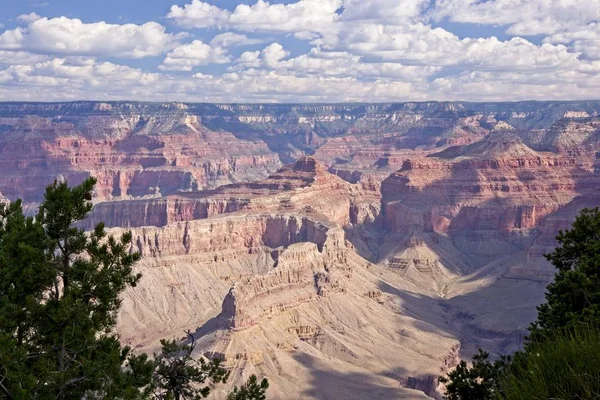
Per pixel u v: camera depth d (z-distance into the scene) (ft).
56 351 173.68
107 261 184.75
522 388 100.12
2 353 154.61
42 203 184.85
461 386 197.67
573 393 95.35
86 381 167.32
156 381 194.18
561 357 99.76
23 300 173.27
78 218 184.96
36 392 158.10
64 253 183.32
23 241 176.65
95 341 175.22
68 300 168.25
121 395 165.17
